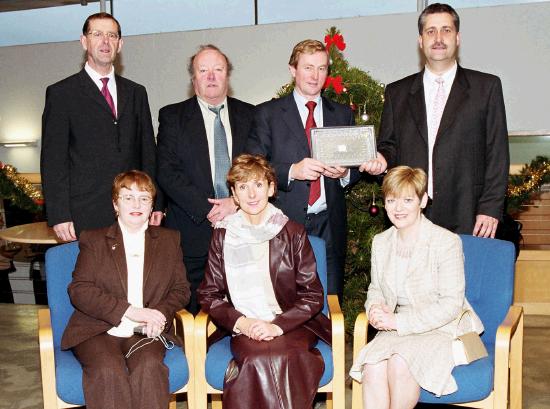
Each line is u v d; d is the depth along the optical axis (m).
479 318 2.76
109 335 2.65
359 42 5.06
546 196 5.19
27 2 5.56
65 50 5.67
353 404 2.63
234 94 5.38
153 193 2.80
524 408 3.29
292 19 5.23
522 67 4.82
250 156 2.76
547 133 4.84
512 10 4.78
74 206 3.17
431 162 3.11
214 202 3.14
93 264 2.71
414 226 2.69
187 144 3.26
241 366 2.40
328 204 3.11
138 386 2.41
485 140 3.12
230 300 2.74
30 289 5.75
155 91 5.53
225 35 5.33
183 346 2.69
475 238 2.88
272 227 2.73
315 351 2.55
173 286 2.81
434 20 3.02
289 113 3.13
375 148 2.97
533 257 5.05
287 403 2.38
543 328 4.68
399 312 2.66
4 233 4.59
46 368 2.47
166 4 5.46
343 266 3.22
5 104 5.88
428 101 3.17
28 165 5.95
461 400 2.41
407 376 2.42
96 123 3.18
